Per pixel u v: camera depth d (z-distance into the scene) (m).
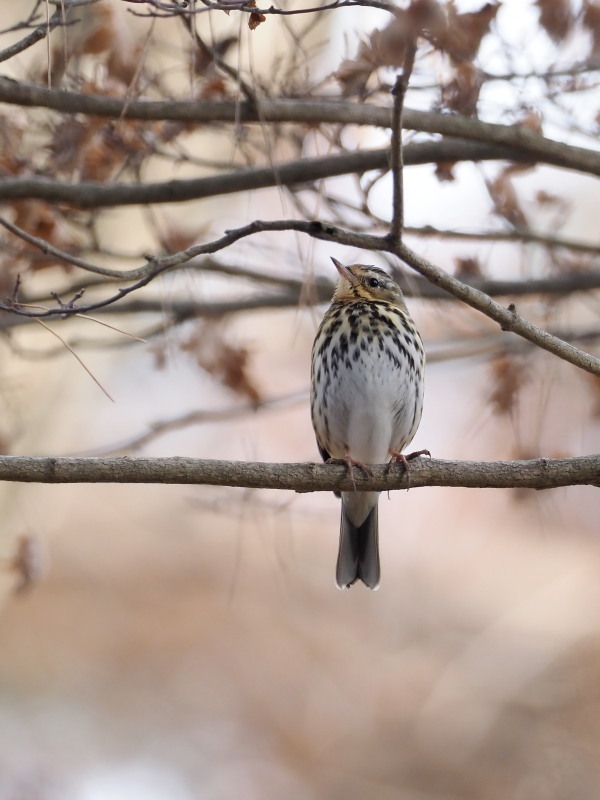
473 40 9.52
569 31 10.23
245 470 8.30
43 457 8.08
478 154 10.62
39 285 14.48
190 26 9.22
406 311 10.84
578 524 21.39
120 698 19.70
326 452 11.05
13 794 18.17
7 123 10.76
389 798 18.73
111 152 10.62
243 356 12.51
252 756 19.33
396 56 8.45
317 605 20.92
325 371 10.58
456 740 19.03
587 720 18.75
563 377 13.66
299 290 12.55
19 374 15.78
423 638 20.61
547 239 12.07
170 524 21.16
